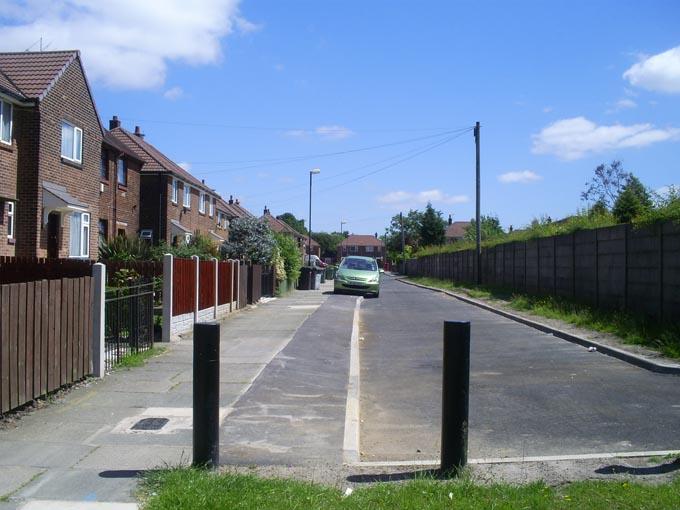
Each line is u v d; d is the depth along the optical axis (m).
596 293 18.11
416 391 10.14
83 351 9.57
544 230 24.97
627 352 12.13
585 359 12.21
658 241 14.03
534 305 21.67
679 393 9.18
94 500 5.14
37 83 20.03
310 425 7.66
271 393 9.27
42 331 8.18
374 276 33.22
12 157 19.00
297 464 6.24
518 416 8.22
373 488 5.41
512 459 6.33
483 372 11.23
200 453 5.86
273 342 14.34
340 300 28.47
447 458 5.90
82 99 22.55
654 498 5.05
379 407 9.16
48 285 8.32
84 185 22.81
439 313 23.00
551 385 9.98
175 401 8.57
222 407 8.40
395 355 13.73
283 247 37.38
